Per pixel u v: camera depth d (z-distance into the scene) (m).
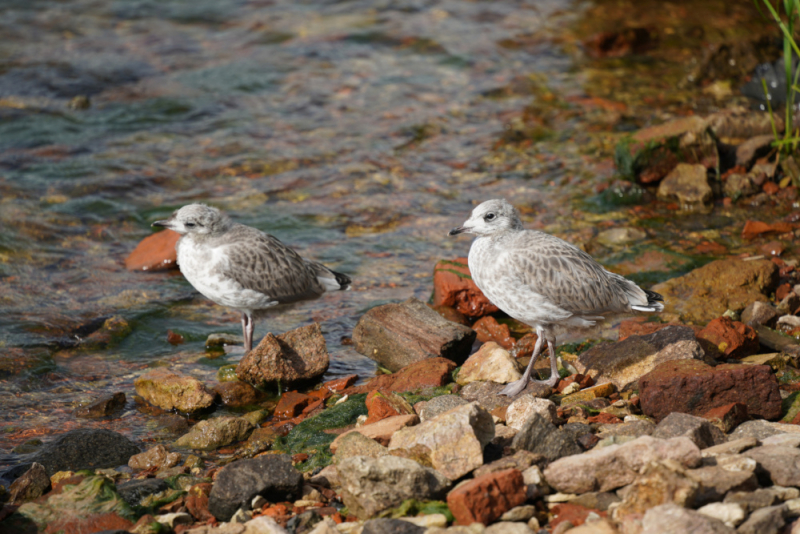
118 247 14.84
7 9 26.36
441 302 12.40
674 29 24.00
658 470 6.77
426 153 18.41
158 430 9.95
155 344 12.04
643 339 10.09
